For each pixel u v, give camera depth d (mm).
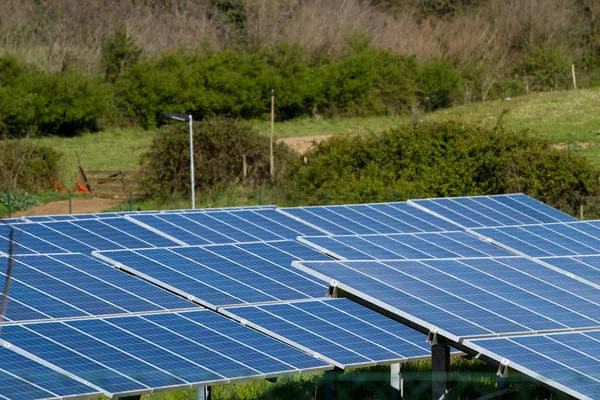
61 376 25547
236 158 108062
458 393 36406
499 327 24906
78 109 173125
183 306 33625
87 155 149375
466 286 27875
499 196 60250
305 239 38344
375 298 25219
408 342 30906
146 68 186000
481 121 148250
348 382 38875
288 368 27984
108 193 114688
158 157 107375
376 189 91750
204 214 50031
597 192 89625
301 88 189000
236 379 26953
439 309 25391
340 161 100250
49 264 36375
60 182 119500
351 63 193875
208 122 109000
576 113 149750
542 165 91188
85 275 35656
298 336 30375
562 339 24812
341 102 194875
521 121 147000
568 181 89438
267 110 190625
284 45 193875
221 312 32375
